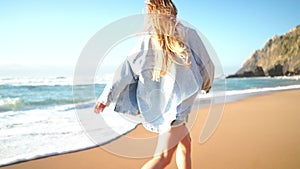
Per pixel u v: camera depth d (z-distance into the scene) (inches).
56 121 202.5
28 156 117.1
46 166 106.5
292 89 473.1
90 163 108.0
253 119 188.5
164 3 76.9
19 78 547.2
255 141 133.7
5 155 120.0
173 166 100.3
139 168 102.9
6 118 223.3
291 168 99.3
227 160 107.7
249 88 561.0
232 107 241.1
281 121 183.8
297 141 135.4
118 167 103.9
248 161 106.3
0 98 349.4
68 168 104.0
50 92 394.9
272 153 115.9
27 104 327.9
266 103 270.7
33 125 188.2
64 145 133.6
